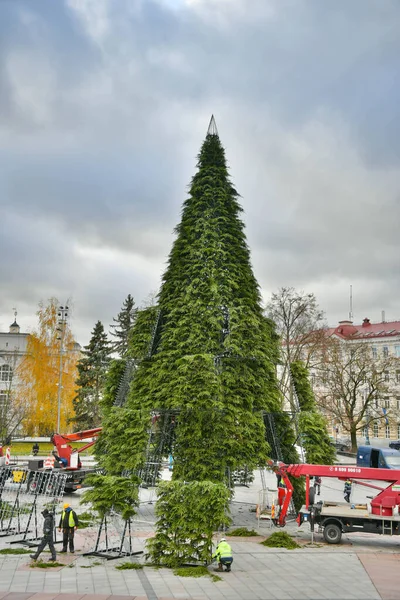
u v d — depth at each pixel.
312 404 35.81
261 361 31.06
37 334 75.69
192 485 22.19
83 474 41.28
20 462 56.72
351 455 74.69
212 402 27.92
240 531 27.48
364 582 19.20
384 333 102.19
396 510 25.88
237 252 33.22
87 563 21.28
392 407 85.69
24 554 22.58
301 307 65.06
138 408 30.62
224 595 17.44
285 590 18.12
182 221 34.22
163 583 18.75
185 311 31.25
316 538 27.02
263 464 29.47
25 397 73.69
